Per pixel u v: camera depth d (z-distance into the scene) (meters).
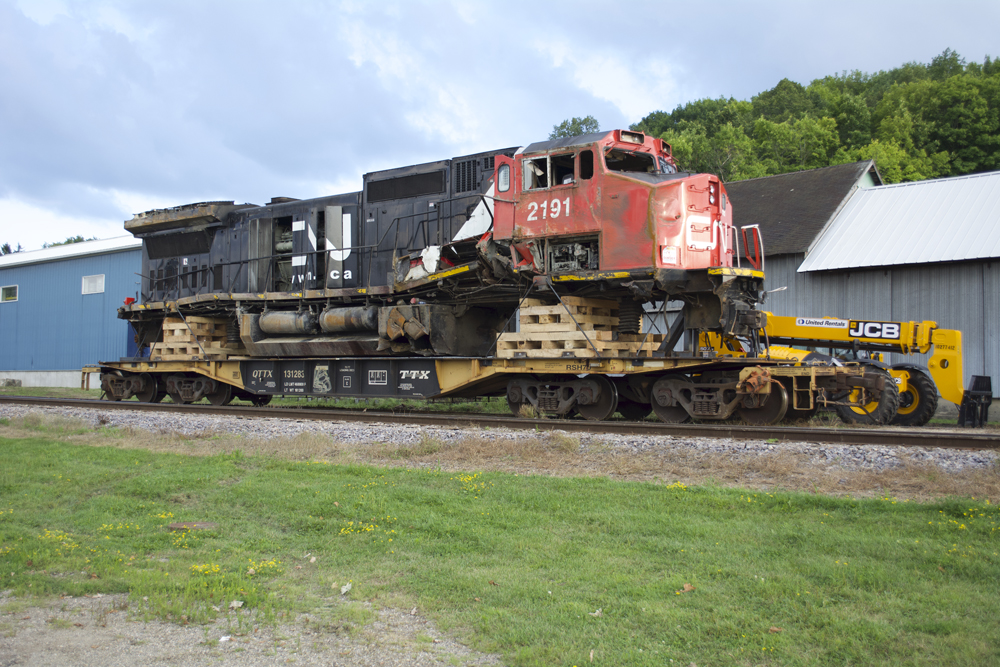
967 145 58.44
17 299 40.03
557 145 12.69
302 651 4.47
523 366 13.46
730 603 4.96
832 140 56.12
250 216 18.86
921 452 8.67
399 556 6.22
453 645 4.54
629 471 8.99
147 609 5.12
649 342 13.34
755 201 25.27
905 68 86.81
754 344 12.53
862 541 6.01
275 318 17.16
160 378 20.64
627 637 4.52
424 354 15.14
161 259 21.03
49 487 9.25
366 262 16.53
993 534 6.09
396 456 10.62
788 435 10.20
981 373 18.64
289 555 6.41
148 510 8.03
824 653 4.23
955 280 19.11
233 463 10.48
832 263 20.62
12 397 20.16
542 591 5.24
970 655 4.10
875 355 15.35
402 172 16.02
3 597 5.43
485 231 14.16
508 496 7.96
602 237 12.09
